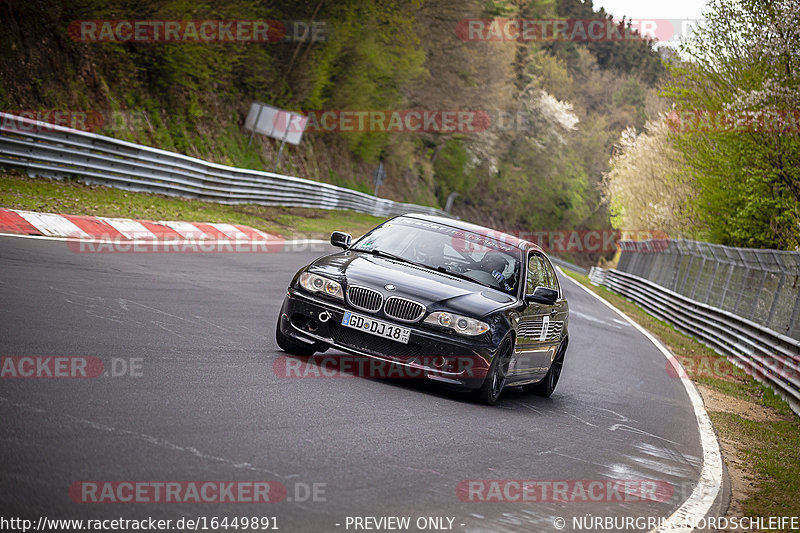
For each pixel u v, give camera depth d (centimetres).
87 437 732
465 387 1274
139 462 696
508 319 1326
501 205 14112
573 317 3619
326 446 863
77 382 909
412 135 9700
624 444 1293
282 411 966
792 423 1988
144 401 886
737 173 4688
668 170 7062
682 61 4797
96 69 4288
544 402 1573
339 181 8069
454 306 1266
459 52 9025
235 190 4509
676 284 4978
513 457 1020
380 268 1340
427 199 11012
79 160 3133
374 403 1118
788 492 1174
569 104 13288
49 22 3866
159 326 1349
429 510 741
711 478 1173
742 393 2388
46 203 2558
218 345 1299
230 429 848
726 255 3850
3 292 1340
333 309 1272
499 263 1468
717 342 3491
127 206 3056
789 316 2788
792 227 4319
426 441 986
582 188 15425
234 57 5003
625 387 2011
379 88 8100
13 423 728
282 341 1340
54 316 1244
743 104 4359
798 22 4284
